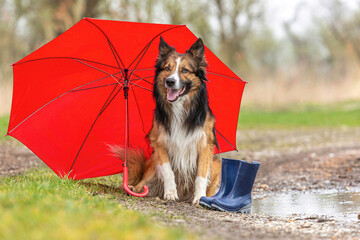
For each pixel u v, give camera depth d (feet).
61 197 13.80
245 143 46.73
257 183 26.86
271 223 15.43
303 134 55.16
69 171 21.07
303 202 21.07
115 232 10.22
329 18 151.43
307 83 98.22
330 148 40.78
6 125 43.01
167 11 102.27
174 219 14.46
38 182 16.98
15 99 19.65
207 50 20.97
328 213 18.20
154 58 21.86
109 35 20.01
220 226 14.16
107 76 21.71
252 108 90.94
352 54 110.52
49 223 10.38
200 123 19.70
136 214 13.47
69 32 19.16
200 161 19.95
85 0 92.58
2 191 14.11
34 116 20.22
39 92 20.22
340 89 97.66
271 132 57.88
